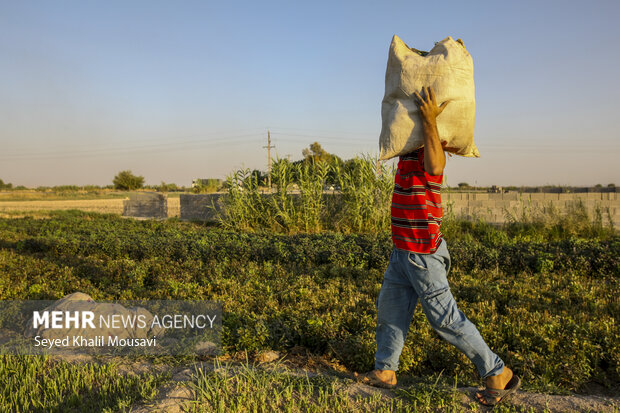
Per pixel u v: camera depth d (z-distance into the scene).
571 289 6.45
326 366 4.14
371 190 12.91
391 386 3.47
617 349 4.25
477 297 5.99
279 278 7.16
